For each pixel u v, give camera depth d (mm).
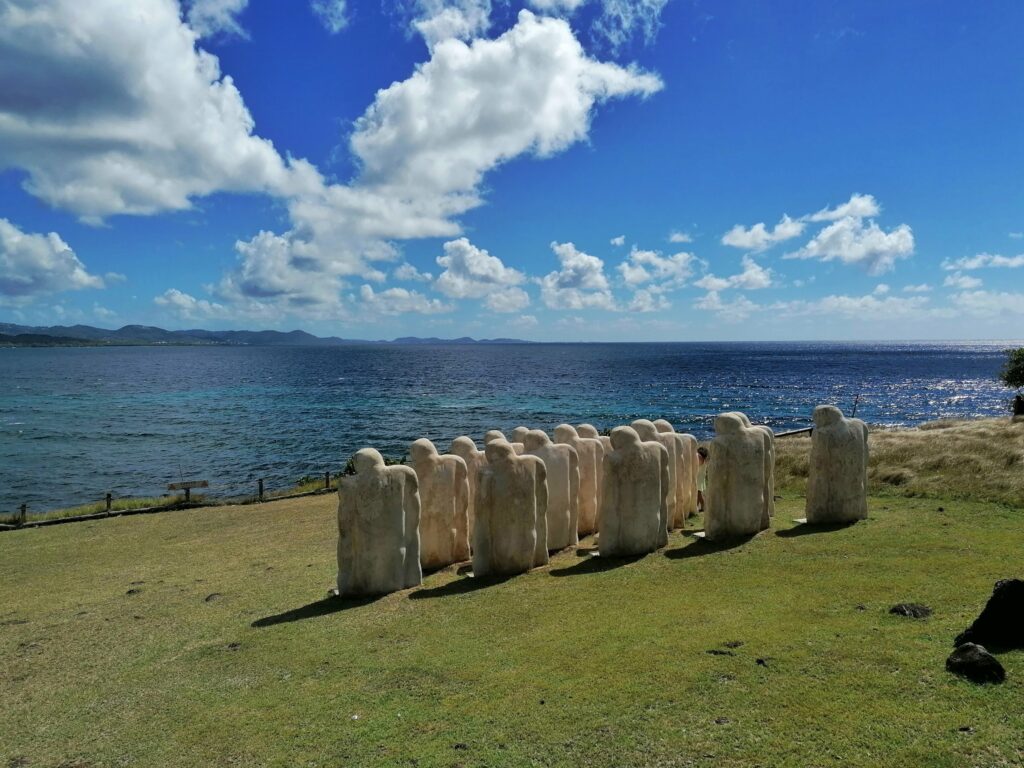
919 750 5684
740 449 13492
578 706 7012
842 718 6262
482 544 12430
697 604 9812
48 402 79875
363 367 156625
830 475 13984
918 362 163375
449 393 87562
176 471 41000
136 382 110688
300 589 13102
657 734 6340
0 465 42875
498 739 6570
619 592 10789
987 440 18766
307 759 6637
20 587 15133
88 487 37094
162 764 6891
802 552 12016
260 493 26609
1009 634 7176
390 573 12133
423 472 13734
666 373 124312
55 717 8305
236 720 7660
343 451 46812
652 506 13164
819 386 94000
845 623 8422
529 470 12680
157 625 11555
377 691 8016
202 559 16844
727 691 6973
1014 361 34375
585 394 84625
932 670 6898
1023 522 12859
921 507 14711
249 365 169125
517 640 9141
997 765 5395
